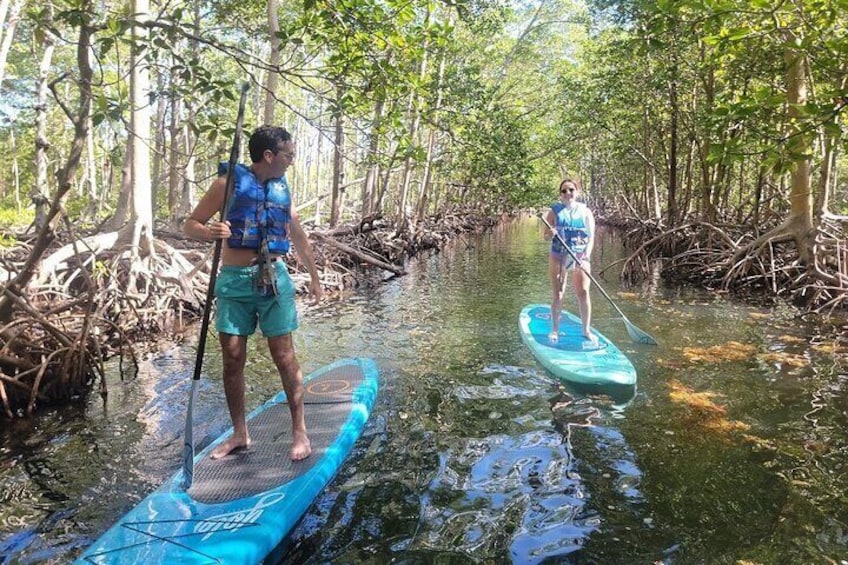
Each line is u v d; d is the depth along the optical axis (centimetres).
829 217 1004
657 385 514
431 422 434
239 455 353
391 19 641
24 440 415
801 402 470
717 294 1040
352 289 1121
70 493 339
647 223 1950
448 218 2678
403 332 734
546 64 2670
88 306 516
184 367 595
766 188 1535
